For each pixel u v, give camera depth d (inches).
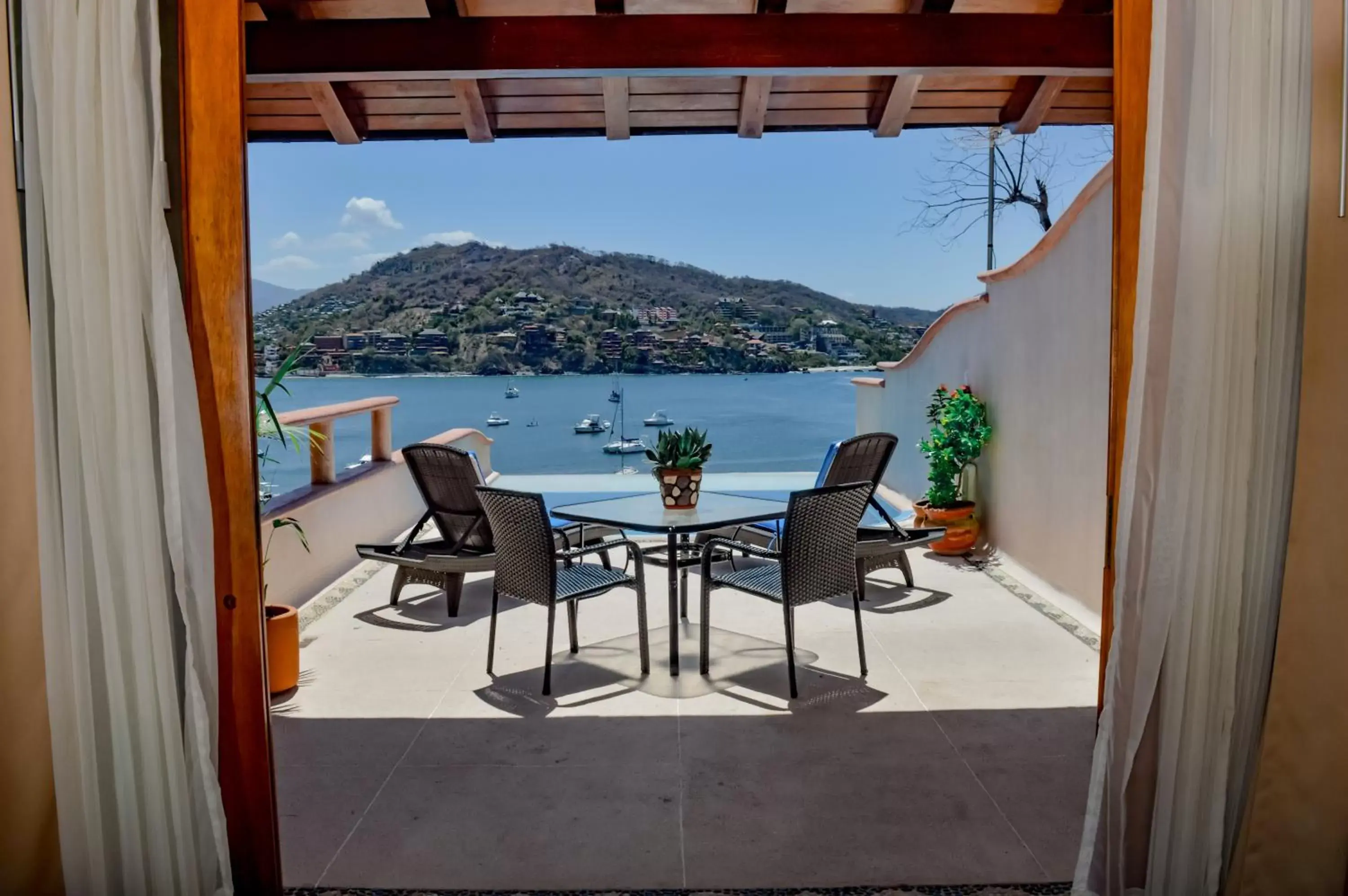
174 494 77.6
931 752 124.0
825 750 125.0
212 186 80.7
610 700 144.1
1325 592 76.9
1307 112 75.8
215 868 81.8
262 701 84.7
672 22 136.7
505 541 151.1
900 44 137.6
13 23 76.1
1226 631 78.7
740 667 159.2
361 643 174.9
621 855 98.7
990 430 243.6
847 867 95.8
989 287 244.1
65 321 76.8
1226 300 76.5
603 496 350.6
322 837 103.1
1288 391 78.1
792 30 137.4
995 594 206.8
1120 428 83.5
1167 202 77.5
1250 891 79.4
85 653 77.7
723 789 114.0
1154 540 78.2
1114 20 81.7
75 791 78.9
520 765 121.3
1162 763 79.8
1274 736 78.3
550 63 136.7
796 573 142.4
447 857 98.7
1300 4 75.4
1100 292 178.1
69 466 76.9
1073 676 153.4
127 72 75.9
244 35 80.1
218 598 83.4
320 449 223.6
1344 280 75.0
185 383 79.1
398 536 272.7
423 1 142.8
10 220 76.1
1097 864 83.2
